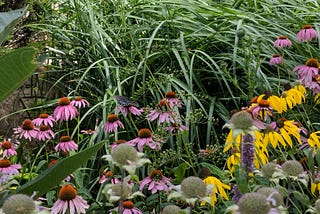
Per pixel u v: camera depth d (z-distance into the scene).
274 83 3.14
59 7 4.38
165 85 3.13
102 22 3.96
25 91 3.95
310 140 1.86
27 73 1.04
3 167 2.02
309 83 2.32
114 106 3.06
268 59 3.38
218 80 3.09
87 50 3.62
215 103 3.08
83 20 3.90
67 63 3.85
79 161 1.12
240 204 1.00
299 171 1.37
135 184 2.03
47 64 3.85
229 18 3.57
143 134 2.09
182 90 3.14
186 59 3.19
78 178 2.10
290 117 2.60
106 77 3.29
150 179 1.88
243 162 1.44
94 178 2.71
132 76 3.19
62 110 2.41
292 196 1.83
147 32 3.76
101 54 3.61
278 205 1.12
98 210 1.85
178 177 1.83
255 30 3.38
